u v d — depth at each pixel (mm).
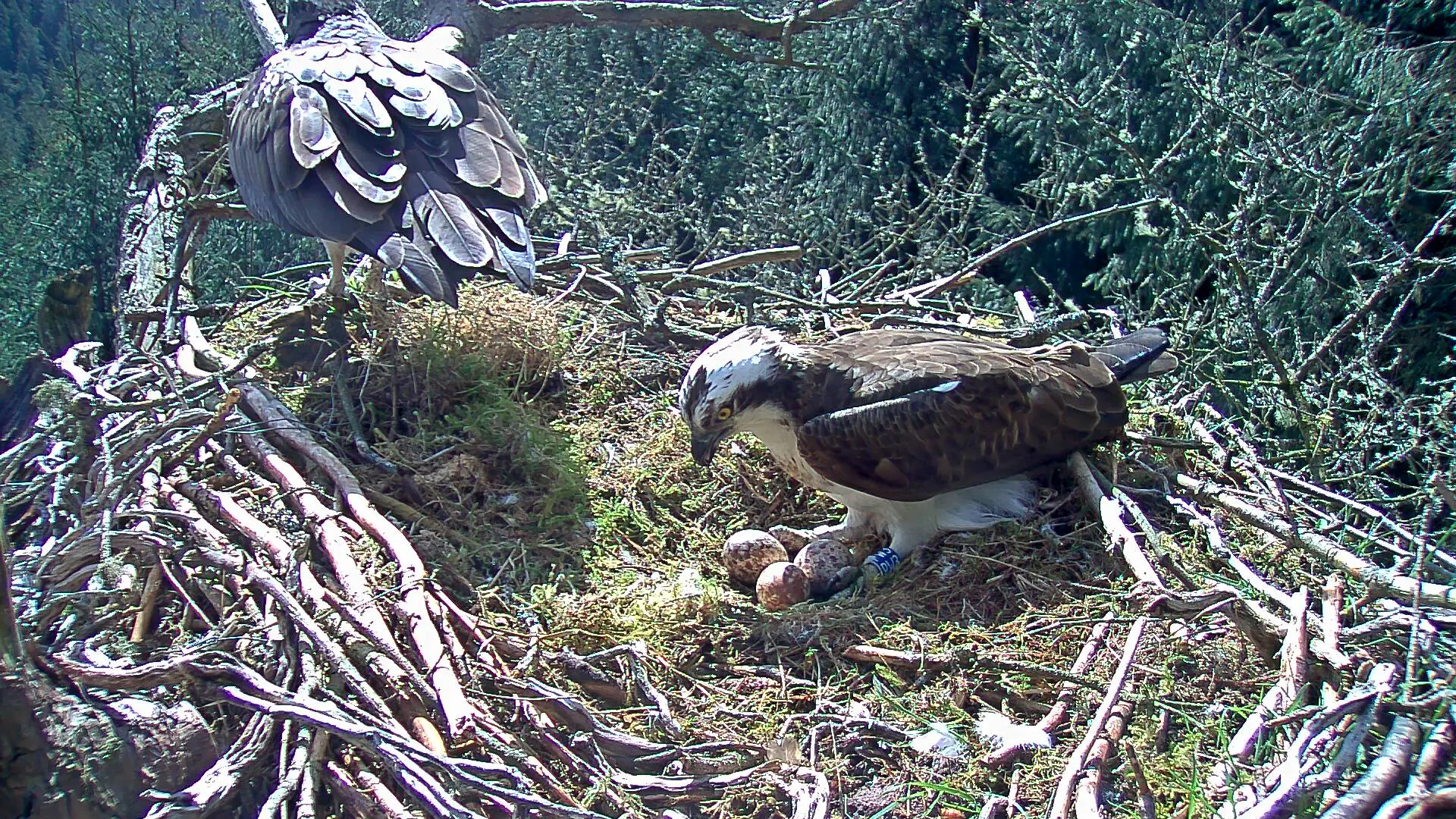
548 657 1238
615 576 1393
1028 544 1409
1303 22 2812
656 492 1516
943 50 3270
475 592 1327
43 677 934
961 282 1988
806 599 1389
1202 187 2586
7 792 915
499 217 1458
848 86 3332
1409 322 2344
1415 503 1625
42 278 3375
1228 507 1402
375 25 1743
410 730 1128
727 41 3076
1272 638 1202
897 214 3311
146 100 3357
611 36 3227
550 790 1083
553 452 1512
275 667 1158
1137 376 1558
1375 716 1053
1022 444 1442
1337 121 2477
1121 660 1174
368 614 1189
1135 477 1498
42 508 1294
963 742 1179
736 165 3299
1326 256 2209
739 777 1101
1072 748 1150
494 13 1899
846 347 1496
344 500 1355
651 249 1978
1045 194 2855
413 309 1658
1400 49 2488
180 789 1015
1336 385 1853
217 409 1359
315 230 1450
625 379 1679
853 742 1184
